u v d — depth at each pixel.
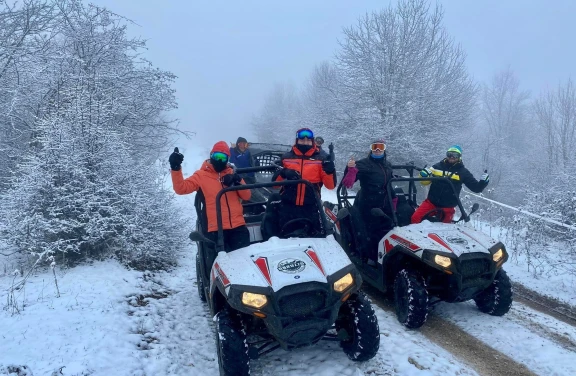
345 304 4.12
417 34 19.66
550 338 4.64
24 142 8.77
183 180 4.76
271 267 3.85
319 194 5.06
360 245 6.05
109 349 4.17
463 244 4.91
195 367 4.17
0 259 6.85
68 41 9.69
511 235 8.76
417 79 19.53
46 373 3.65
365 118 19.45
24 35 8.80
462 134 21.67
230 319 3.86
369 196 6.04
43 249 6.28
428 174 6.37
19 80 8.52
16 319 4.56
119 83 9.41
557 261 7.09
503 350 4.41
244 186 4.61
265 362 4.16
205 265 5.05
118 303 5.28
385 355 4.18
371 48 20.02
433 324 5.04
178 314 5.35
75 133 6.98
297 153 5.30
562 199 8.96
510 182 24.84
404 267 5.29
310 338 3.70
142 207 7.04
